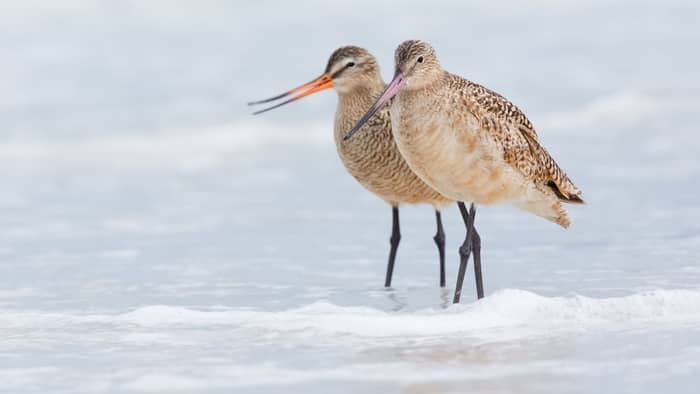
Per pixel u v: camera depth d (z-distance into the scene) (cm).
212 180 2105
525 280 1263
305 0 3422
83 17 3297
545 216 1238
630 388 780
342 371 851
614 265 1315
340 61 1380
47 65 3023
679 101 2455
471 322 991
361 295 1238
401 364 865
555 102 2559
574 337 927
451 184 1161
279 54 3075
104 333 1007
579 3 3356
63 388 829
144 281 1334
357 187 1972
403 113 1145
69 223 1752
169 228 1697
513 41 3081
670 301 1006
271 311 1128
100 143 2466
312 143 2414
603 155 2077
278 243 1565
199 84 2872
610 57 2905
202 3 3419
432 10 3331
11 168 2270
